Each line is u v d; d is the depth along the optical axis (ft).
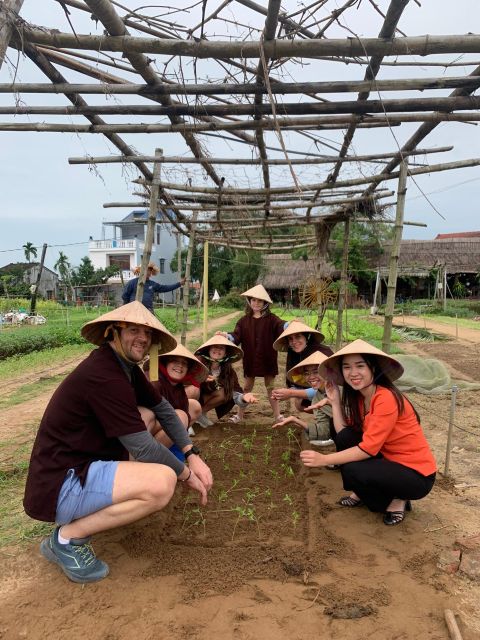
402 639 7.98
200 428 19.62
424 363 31.40
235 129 15.08
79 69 13.00
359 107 13.07
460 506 12.70
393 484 11.14
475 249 125.80
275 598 9.01
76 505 9.20
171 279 170.81
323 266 37.35
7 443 18.67
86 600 8.96
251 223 31.60
